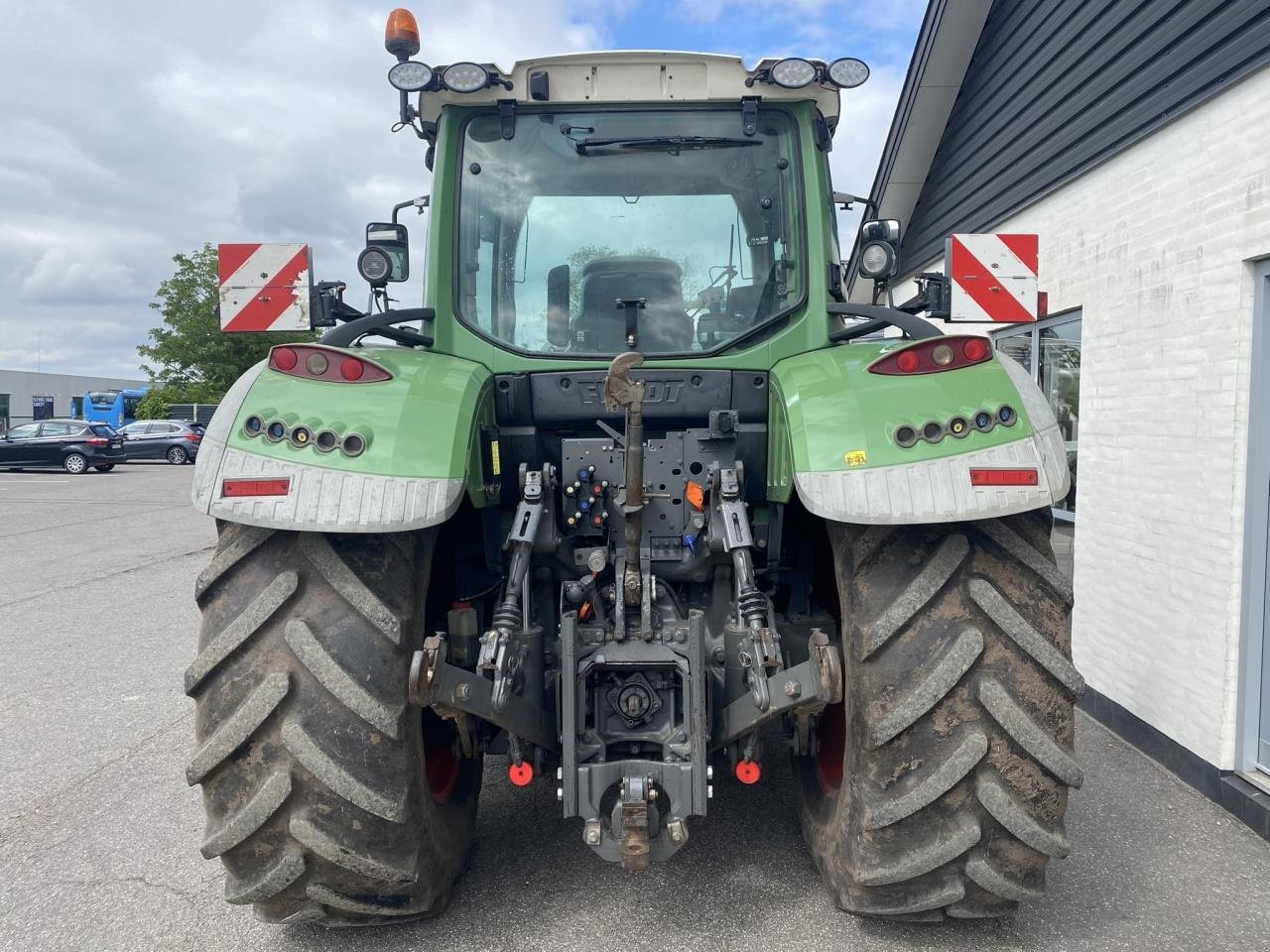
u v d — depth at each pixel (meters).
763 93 2.97
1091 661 4.65
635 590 2.45
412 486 2.14
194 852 3.14
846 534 2.31
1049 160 5.49
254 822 2.12
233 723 2.12
